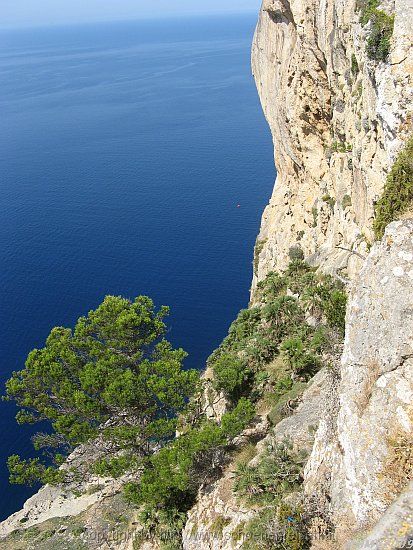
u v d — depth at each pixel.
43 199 113.38
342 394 13.02
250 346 34.19
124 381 25.23
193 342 60.06
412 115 17.52
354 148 28.17
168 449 25.47
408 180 13.58
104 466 25.53
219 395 32.31
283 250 48.31
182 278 75.81
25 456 45.00
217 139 152.25
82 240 91.25
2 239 92.88
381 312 12.03
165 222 97.06
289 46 41.03
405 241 12.12
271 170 121.62
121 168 132.62
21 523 36.28
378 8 19.84
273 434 22.41
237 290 71.38
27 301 71.62
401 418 11.20
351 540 11.66
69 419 25.83
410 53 17.62
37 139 167.88
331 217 38.25
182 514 24.58
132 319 27.42
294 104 41.09
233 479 20.77
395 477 11.11
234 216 97.44
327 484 14.06
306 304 34.75
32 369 26.97
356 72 27.50
